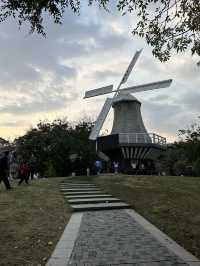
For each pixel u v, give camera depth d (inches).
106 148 1937.7
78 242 381.7
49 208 573.3
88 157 1973.4
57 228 451.2
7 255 342.0
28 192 730.8
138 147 1888.5
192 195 714.2
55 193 752.3
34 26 311.9
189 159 1934.1
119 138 1891.0
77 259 324.2
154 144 1935.3
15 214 513.0
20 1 292.4
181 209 568.1
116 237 402.9
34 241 389.1
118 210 581.3
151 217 525.0
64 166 1971.0
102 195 724.0
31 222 474.6
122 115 2094.0
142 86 1904.5
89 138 1873.8
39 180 1083.3
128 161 1905.8
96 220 497.4
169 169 2025.1
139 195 712.4
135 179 1027.9
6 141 2303.2
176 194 718.5
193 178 1048.8
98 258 326.3
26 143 2042.3
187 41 379.6
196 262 313.6
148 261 316.2
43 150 2014.0
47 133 2092.8
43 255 343.3
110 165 1974.7
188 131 1968.5
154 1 365.7
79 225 464.4
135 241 386.0
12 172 1165.7
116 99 2096.5
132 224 472.1
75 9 303.0
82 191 804.0
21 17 304.7
